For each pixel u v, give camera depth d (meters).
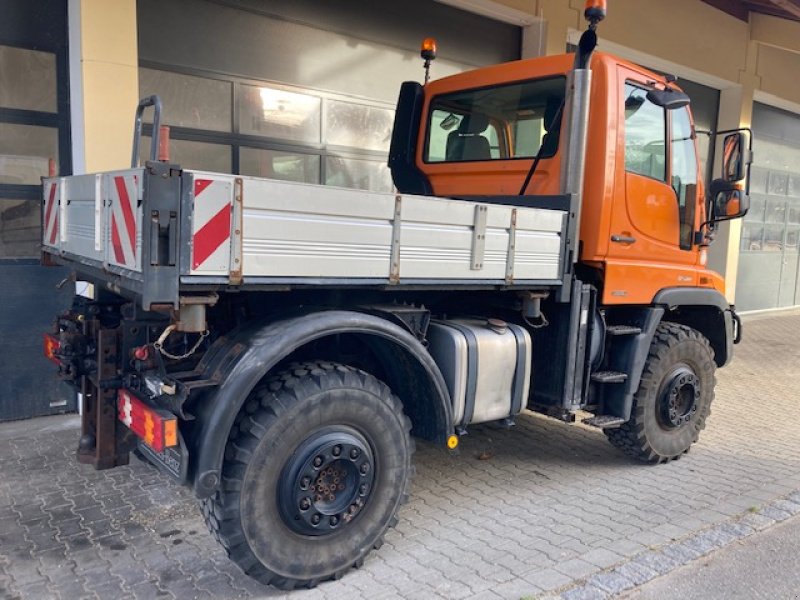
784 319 12.62
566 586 3.03
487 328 3.77
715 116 11.66
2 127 4.83
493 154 4.59
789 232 13.77
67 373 3.48
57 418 5.14
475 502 3.99
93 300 3.66
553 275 3.75
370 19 6.61
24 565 3.11
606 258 4.07
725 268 11.77
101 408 3.14
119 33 4.89
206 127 5.64
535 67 4.33
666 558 3.31
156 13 5.27
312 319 2.89
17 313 4.97
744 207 4.57
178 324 2.56
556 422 5.68
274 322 2.91
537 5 7.75
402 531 3.57
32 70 4.89
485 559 3.28
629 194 4.13
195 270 2.42
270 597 2.90
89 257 3.13
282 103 6.09
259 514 2.76
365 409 3.01
